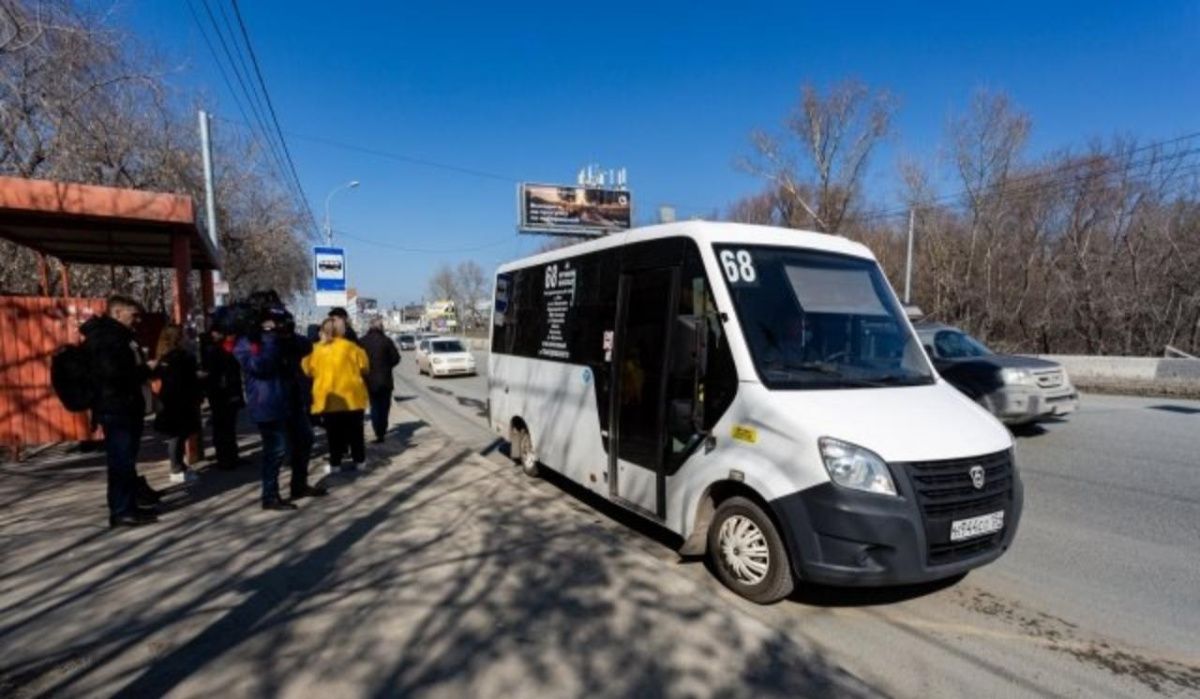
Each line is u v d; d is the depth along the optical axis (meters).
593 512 6.71
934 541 3.85
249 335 6.00
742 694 3.15
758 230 5.16
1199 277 25.02
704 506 4.74
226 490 6.84
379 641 3.61
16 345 7.78
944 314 35.00
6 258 14.95
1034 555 5.30
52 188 7.28
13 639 3.62
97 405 5.41
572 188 56.91
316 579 4.48
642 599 4.16
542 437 7.45
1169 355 20.36
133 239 9.83
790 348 4.59
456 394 19.84
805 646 3.58
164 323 10.23
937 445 3.95
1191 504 6.66
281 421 6.14
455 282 116.88
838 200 39.62
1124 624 4.12
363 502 6.42
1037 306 30.61
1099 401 14.63
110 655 3.46
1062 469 8.12
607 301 6.09
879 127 38.44
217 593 4.24
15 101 11.35
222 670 3.32
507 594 4.23
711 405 4.64
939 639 3.92
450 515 5.98
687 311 5.01
